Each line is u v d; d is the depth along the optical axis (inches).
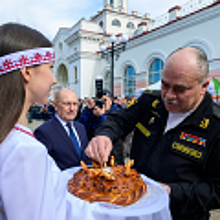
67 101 70.0
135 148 51.8
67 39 684.1
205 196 37.4
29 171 19.1
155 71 430.6
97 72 649.6
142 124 51.9
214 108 43.3
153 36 406.3
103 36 646.5
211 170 40.7
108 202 30.9
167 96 38.3
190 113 43.2
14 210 18.7
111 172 37.0
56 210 22.6
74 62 679.7
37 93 23.6
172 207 40.6
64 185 25.6
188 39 333.1
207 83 39.1
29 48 21.8
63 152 68.1
